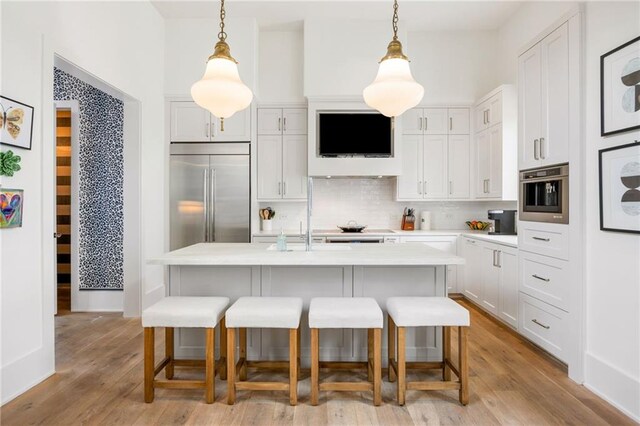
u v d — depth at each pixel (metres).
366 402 2.20
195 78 4.38
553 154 2.67
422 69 4.79
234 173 4.43
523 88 3.06
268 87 4.72
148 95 4.00
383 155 4.54
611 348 2.19
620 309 2.12
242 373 2.49
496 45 4.78
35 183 2.40
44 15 2.50
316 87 4.49
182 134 4.41
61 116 4.35
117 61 3.39
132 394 2.29
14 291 2.25
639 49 1.97
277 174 4.68
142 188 3.88
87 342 3.16
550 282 2.72
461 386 2.16
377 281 2.64
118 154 4.14
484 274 3.89
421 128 4.75
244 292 2.64
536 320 2.90
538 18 3.84
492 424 1.98
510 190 4.04
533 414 2.07
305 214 5.05
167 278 2.66
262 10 4.25
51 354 2.52
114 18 3.35
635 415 2.01
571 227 2.47
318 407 2.14
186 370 2.65
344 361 2.67
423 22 4.55
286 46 4.73
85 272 4.15
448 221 5.08
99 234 4.14
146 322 2.14
